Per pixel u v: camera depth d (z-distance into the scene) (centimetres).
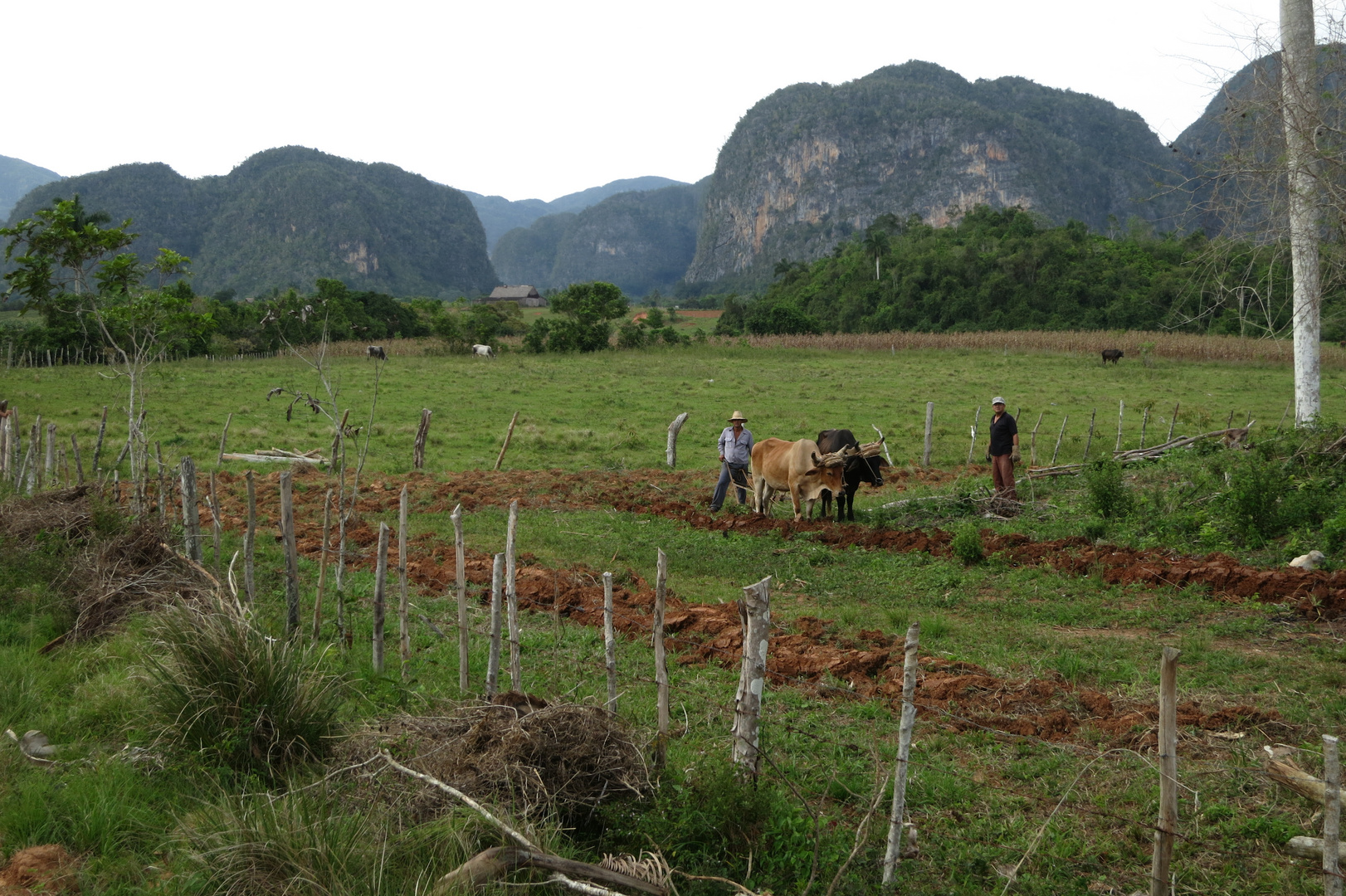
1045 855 419
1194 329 5638
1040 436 2055
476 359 4809
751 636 432
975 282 8256
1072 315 7306
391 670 621
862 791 475
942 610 827
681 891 384
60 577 709
